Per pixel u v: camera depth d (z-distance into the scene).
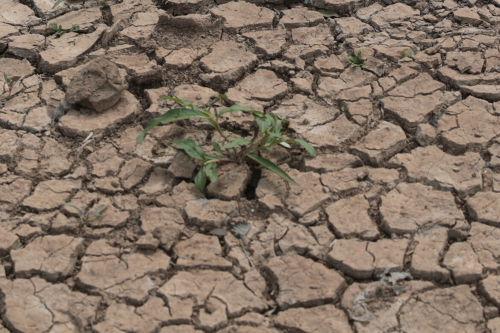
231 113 1.88
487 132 1.85
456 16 2.05
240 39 2.01
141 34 2.02
